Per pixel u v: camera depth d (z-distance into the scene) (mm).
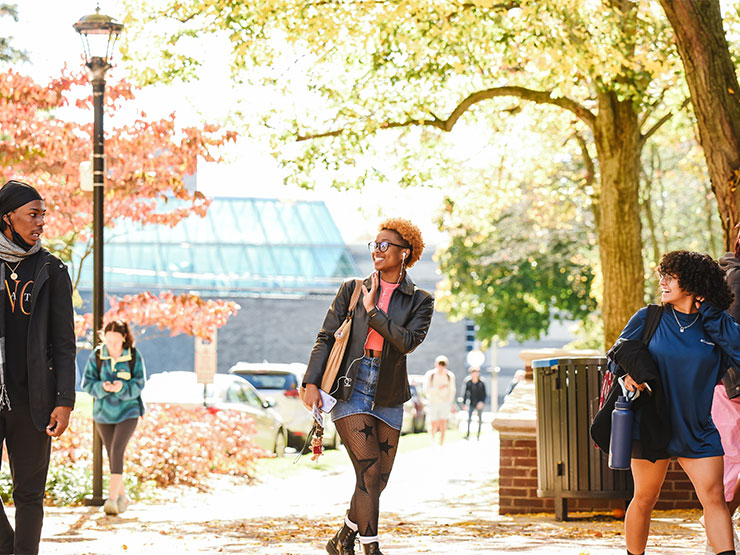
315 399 8531
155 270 66188
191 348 65812
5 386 7707
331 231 71938
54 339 7898
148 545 11367
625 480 12820
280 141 22828
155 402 26828
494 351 72000
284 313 68438
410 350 8555
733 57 21094
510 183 31047
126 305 21688
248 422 25016
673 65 20141
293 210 72750
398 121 22469
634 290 22578
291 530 13055
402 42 18859
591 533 11836
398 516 15289
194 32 20688
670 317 7637
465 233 35031
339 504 17703
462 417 58781
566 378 12922
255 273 68375
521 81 24828
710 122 15133
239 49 19453
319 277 68938
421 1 17781
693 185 46438
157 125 21297
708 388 7551
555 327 88062
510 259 52938
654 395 7539
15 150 20750
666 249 45469
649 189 36750
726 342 7535
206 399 26641
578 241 50062
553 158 31719
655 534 11359
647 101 22609
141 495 18484
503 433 14430
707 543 8570
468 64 19078
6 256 7797
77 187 21047
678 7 15062
